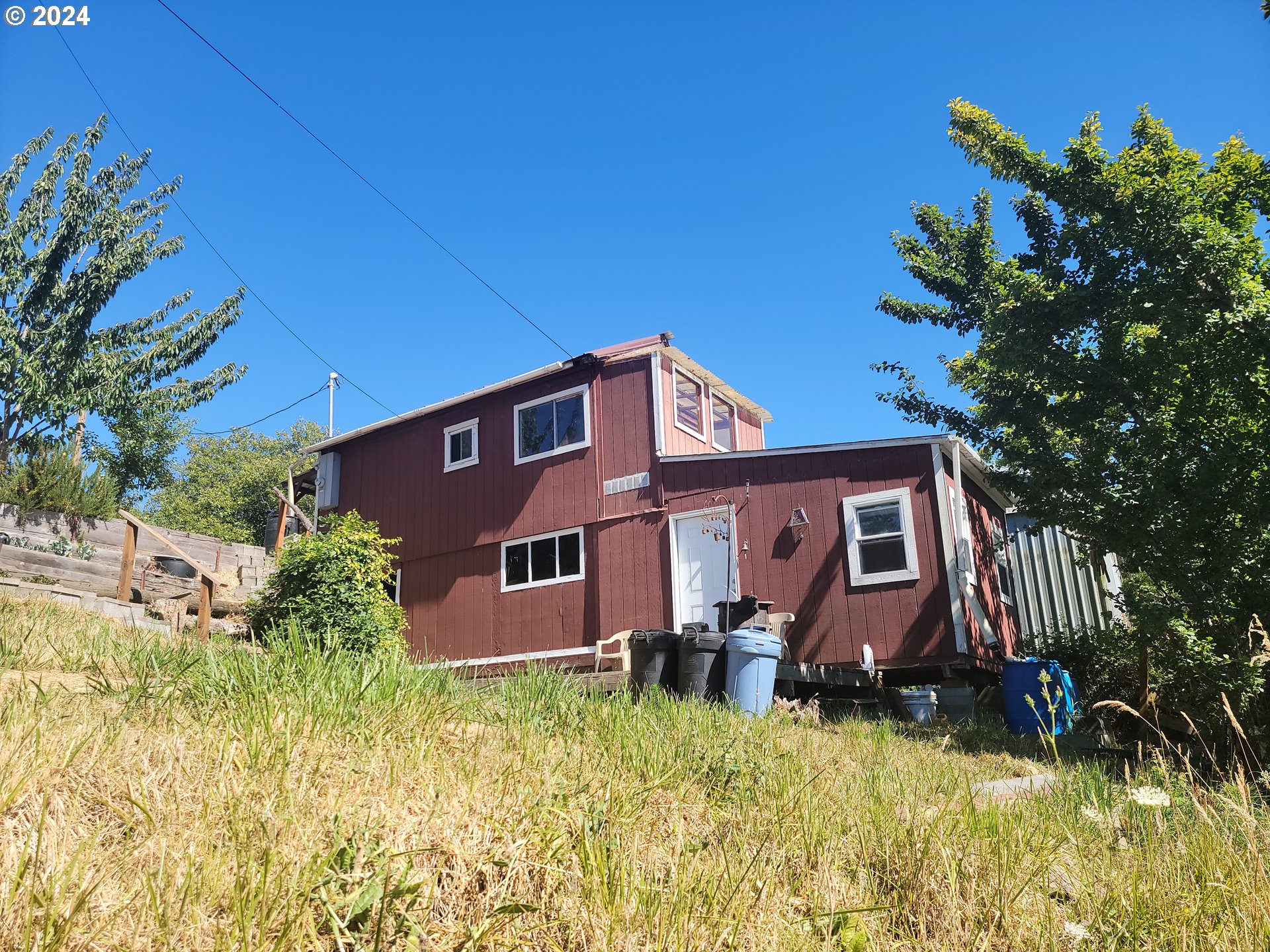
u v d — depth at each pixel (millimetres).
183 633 8875
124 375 24047
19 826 2439
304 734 3609
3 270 23547
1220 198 9492
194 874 2350
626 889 2771
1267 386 8867
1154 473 9312
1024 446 11430
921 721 10875
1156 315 9289
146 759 3014
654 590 14297
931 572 12422
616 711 5266
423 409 17766
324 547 12250
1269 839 3506
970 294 13688
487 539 16469
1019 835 3654
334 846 2576
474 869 2793
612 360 15477
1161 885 3219
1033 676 10562
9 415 22781
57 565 12578
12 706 3195
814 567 13211
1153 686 10031
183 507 35531
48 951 1938
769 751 5152
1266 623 8375
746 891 2961
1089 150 10258
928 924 3150
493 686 5520
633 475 14953
